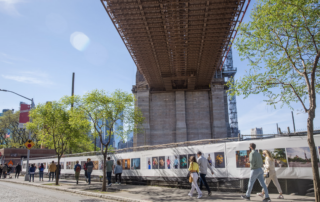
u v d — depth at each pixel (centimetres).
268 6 1025
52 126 2095
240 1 2917
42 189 1672
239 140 1145
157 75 5122
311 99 838
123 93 1739
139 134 5238
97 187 1619
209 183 1212
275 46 1069
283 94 1105
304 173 941
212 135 5222
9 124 6438
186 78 5084
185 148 1370
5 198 1167
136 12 3122
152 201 969
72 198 1175
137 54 4362
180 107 5397
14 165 4762
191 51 4225
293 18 990
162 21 3353
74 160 2477
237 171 1118
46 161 2955
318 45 1031
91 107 1645
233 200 910
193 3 3009
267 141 1044
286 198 888
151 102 5594
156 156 1555
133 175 1728
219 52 4269
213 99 5331
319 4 952
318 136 926
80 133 2241
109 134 1650
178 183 1388
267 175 890
